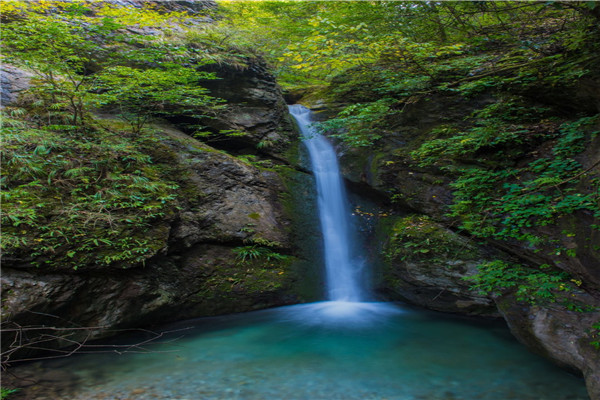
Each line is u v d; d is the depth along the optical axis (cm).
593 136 502
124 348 471
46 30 532
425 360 433
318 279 680
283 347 478
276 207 738
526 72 624
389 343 488
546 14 606
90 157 571
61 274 448
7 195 449
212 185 688
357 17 758
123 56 637
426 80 717
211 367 416
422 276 609
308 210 770
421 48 628
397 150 766
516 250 516
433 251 609
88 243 470
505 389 360
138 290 515
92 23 634
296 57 667
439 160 674
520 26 661
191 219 626
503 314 466
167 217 567
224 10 1085
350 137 770
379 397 348
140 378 386
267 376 394
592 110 560
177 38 772
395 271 657
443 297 597
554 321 402
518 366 412
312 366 420
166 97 639
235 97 863
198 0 1043
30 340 416
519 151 592
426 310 616
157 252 525
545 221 475
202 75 709
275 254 670
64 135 586
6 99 591
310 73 1101
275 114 896
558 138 564
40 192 494
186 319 581
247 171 743
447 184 654
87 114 656
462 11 628
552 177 498
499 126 625
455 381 379
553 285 446
